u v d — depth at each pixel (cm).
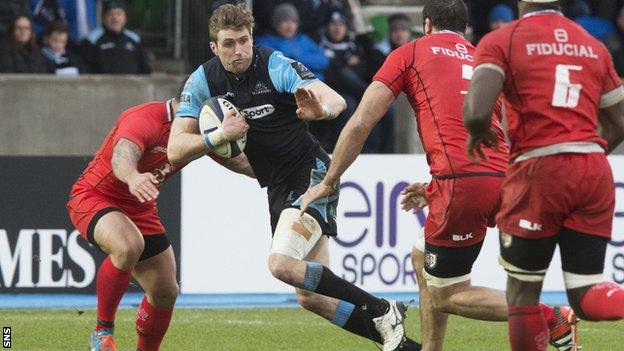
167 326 2592
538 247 1933
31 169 3734
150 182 2359
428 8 2333
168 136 2480
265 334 3100
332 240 3753
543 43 1928
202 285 3772
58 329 3147
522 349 1953
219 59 2438
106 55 4847
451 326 3238
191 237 3766
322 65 4625
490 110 1889
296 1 4750
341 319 2458
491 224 2288
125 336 3047
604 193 1917
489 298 2234
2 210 3722
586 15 5053
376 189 3775
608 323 3309
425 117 2259
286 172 2473
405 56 2275
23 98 4603
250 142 2462
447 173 2222
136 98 4650
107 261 2470
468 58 2284
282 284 3803
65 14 5075
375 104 2241
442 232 2241
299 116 2258
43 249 3728
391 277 3781
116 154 2397
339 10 4822
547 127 1908
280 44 4588
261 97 2416
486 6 5103
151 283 2541
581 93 1923
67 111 4628
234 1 4856
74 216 2522
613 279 3788
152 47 5500
